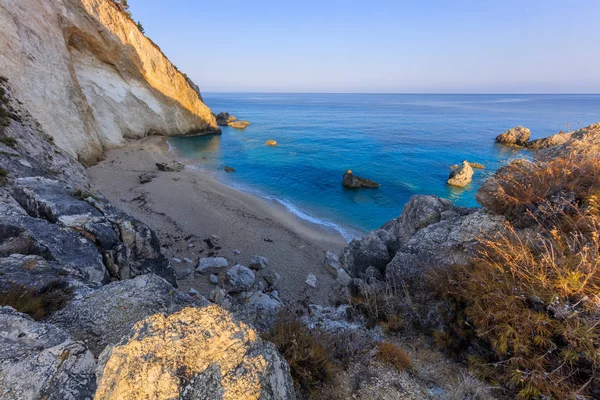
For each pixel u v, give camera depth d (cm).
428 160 3916
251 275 1423
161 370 287
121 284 616
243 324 360
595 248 454
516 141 4778
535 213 628
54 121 2369
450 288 561
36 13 2464
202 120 5453
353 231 2170
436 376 485
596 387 361
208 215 2134
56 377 347
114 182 2545
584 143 741
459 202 2666
